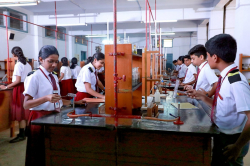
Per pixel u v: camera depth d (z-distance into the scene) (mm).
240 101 1147
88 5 8078
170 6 8086
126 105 1608
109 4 7969
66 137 1401
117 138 1330
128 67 1568
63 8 8484
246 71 4953
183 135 1230
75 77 6449
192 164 1240
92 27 11797
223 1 6820
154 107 1606
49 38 9742
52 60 1730
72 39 11992
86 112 1732
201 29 10266
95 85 2723
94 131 1357
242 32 4863
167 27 10867
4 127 3055
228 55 1244
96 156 1375
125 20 8398
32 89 1672
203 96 1559
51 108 1793
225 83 1267
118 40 1724
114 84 1511
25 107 1621
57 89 1850
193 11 7953
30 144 1688
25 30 8352
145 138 1290
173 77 6562
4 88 2957
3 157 2549
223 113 1294
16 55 3102
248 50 4855
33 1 4535
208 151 1207
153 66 2779
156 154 1286
